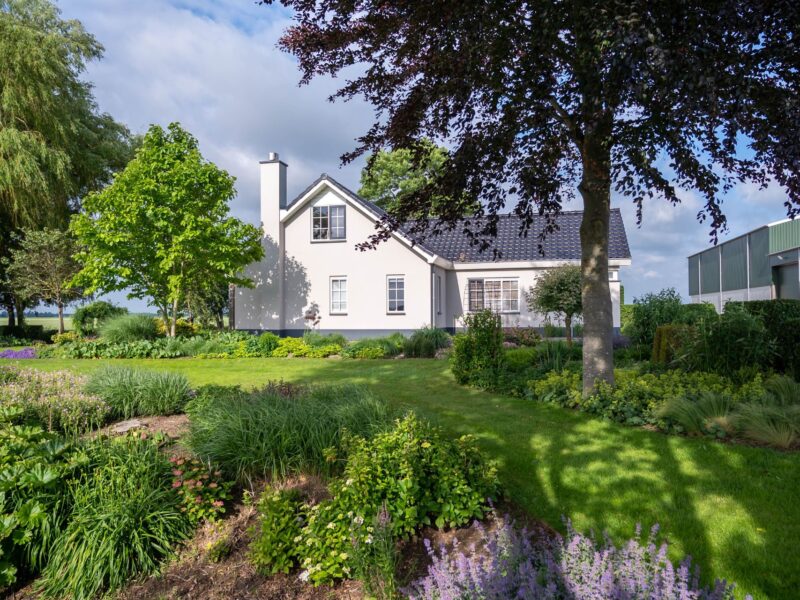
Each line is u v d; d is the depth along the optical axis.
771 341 7.42
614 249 18.48
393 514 3.33
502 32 4.87
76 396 5.92
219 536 3.41
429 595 2.38
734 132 4.17
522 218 7.14
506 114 5.73
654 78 3.81
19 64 18.64
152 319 17.81
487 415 6.61
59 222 20.64
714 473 4.34
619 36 3.51
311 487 4.02
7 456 3.48
